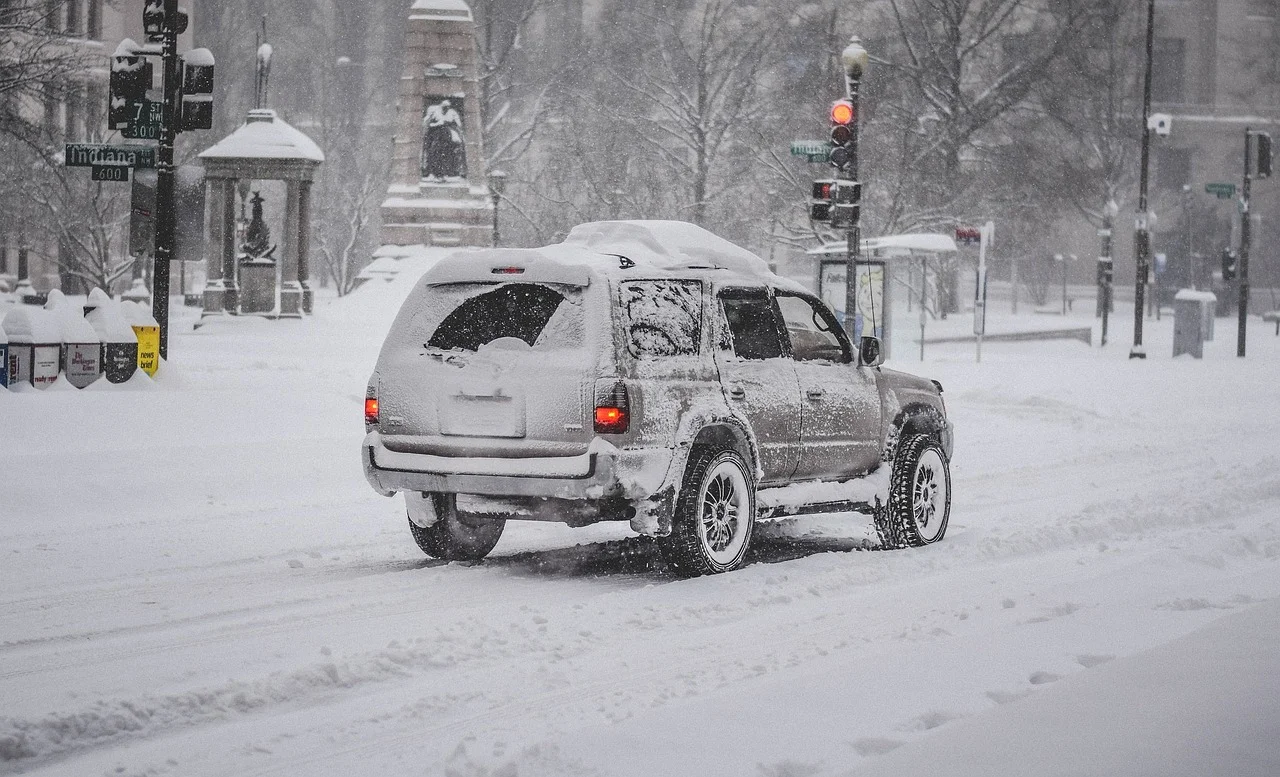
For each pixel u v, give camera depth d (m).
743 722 7.20
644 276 12.23
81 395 18.97
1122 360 47.28
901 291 75.38
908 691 7.78
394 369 12.38
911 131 63.16
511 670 8.87
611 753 6.72
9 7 47.78
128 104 20.88
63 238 65.38
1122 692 7.41
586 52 84.75
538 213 71.94
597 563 13.27
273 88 119.31
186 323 58.12
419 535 13.09
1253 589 10.73
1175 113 117.25
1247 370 40.97
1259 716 6.86
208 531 14.88
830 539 14.99
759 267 13.59
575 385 11.62
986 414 29.38
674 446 11.88
